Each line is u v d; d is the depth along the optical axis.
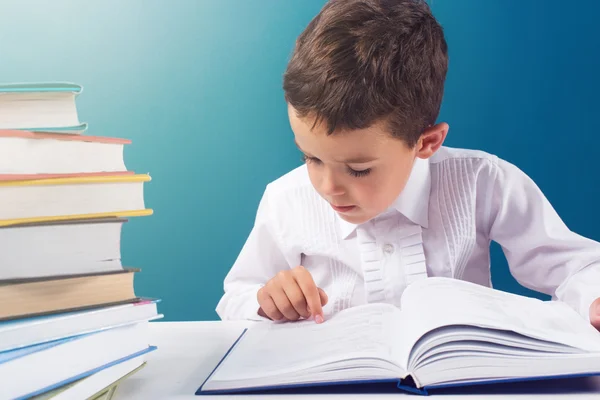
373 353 0.51
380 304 0.72
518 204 1.03
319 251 1.08
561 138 1.91
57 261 0.48
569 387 0.50
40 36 2.05
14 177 0.45
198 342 0.70
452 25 1.92
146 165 2.06
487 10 1.90
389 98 0.68
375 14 0.73
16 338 0.43
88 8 2.04
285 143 2.03
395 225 1.02
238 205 2.05
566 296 0.85
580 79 1.89
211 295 2.06
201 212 2.06
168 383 0.54
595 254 0.92
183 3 2.02
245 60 2.02
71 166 0.50
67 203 0.48
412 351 0.50
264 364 0.54
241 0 2.01
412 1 0.80
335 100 0.66
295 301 0.74
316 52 0.70
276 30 2.01
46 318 0.45
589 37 1.87
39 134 0.48
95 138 0.52
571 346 0.49
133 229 2.07
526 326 0.51
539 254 1.01
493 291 0.66
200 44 2.03
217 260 2.06
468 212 1.04
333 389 0.51
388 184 0.73
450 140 1.95
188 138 2.05
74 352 0.46
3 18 2.06
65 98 0.51
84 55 2.05
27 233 0.46
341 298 1.07
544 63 1.90
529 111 1.92
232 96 2.03
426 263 1.03
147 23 2.04
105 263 0.51
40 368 0.43
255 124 2.03
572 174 1.91
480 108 1.93
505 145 1.93
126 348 0.51
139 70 2.05
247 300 0.97
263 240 1.13
